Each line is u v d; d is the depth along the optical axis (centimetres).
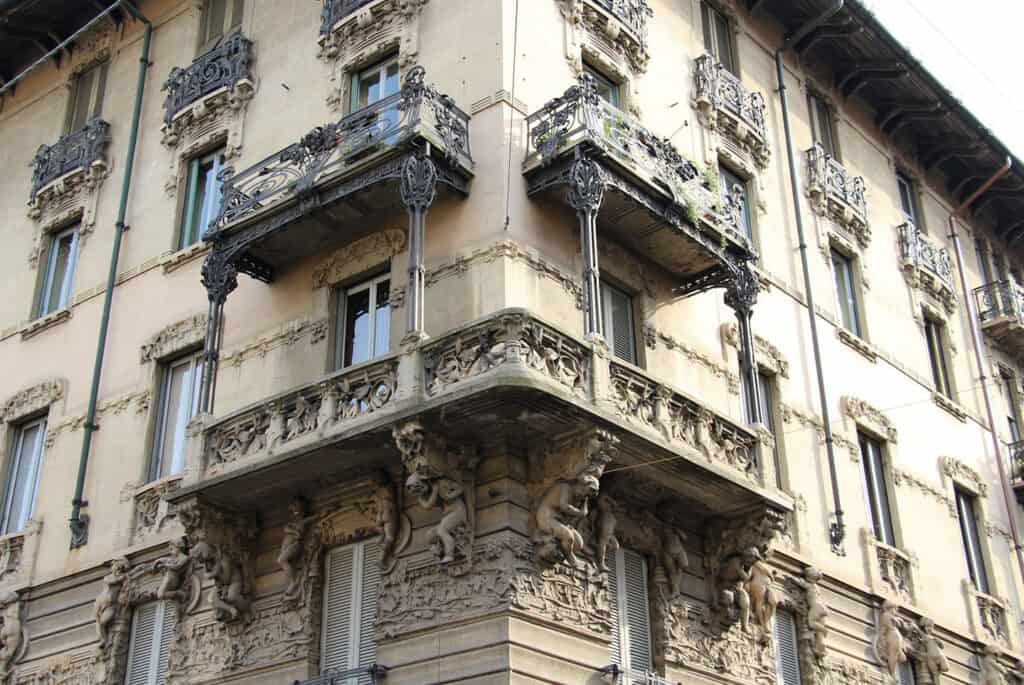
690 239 1900
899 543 2355
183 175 2314
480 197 1770
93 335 2291
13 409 2356
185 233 2270
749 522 1800
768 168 2459
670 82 2258
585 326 1641
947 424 2711
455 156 1766
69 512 2127
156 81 2508
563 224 1823
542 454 1575
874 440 2452
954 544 2528
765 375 2220
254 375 1955
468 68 1903
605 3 2123
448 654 1492
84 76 2708
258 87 2273
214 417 1820
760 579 1870
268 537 1783
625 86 2119
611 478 1662
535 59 1930
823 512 2173
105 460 2130
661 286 1991
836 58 2786
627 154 1792
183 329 2125
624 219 1852
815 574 2052
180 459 2033
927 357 2752
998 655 2470
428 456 1516
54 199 2556
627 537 1708
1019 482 2859
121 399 2166
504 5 1917
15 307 2506
